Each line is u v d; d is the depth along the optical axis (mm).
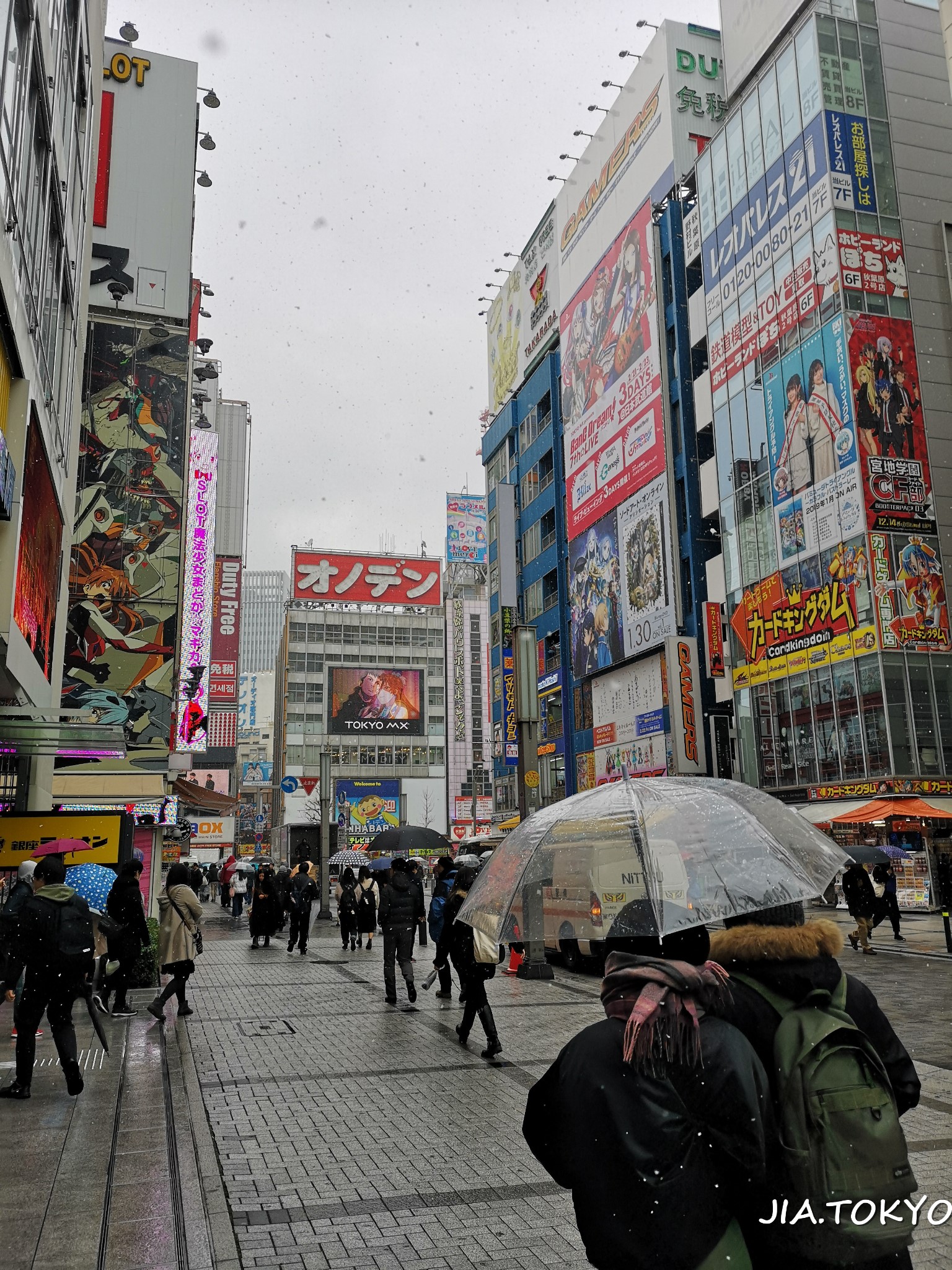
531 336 58969
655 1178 1939
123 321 29188
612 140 47094
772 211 33938
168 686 27359
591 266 48656
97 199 29688
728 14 39312
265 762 116688
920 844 26359
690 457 39594
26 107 10547
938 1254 3965
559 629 52531
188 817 52531
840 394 29984
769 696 33188
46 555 14500
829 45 32156
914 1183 2061
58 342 14633
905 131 32469
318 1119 6230
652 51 43719
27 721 11828
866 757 28422
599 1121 1994
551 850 2873
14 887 8859
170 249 30094
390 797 83250
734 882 2367
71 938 6367
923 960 14969
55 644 16641
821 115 31547
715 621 36219
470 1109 6457
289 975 14297
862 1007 2312
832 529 30109
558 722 52562
